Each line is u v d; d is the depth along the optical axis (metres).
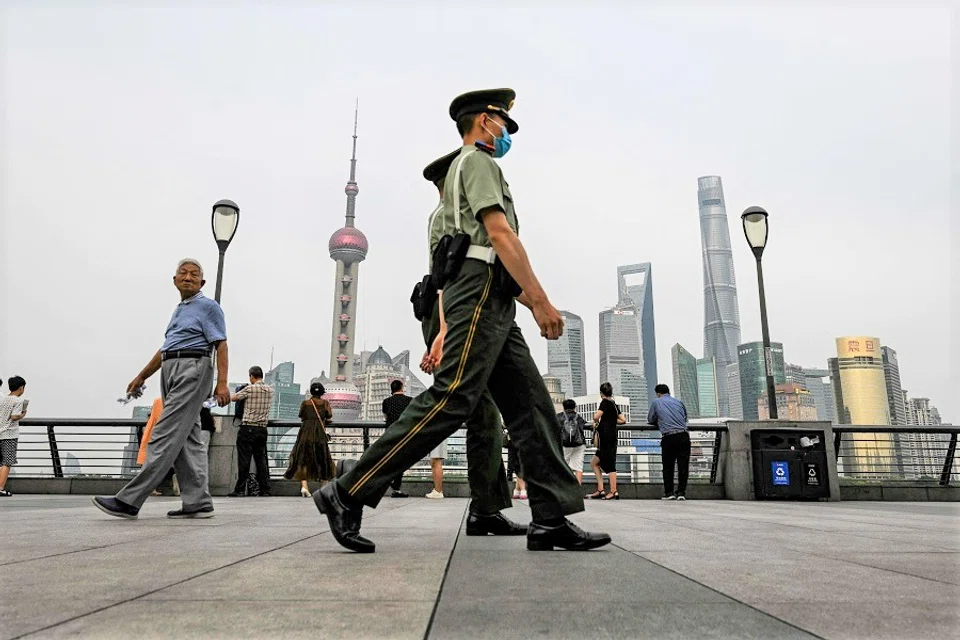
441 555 2.61
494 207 2.69
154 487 4.66
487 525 3.50
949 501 11.02
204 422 10.23
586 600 1.68
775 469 10.50
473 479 3.52
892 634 1.34
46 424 11.40
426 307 3.01
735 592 1.81
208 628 1.36
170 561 2.39
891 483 11.05
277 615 1.48
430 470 11.11
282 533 3.56
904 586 1.93
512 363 2.92
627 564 2.38
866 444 11.27
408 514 5.57
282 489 11.06
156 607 1.56
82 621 1.41
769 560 2.54
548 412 2.92
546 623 1.42
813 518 5.54
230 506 6.88
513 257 2.63
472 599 1.68
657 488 11.18
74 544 2.97
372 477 2.65
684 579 2.03
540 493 2.84
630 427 10.99
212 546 2.91
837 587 1.90
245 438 10.41
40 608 1.55
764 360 11.42
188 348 4.75
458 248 2.79
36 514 5.17
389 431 2.71
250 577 2.01
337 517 2.67
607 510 6.79
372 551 2.68
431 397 2.70
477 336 2.72
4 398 10.05
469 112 3.07
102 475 11.41
